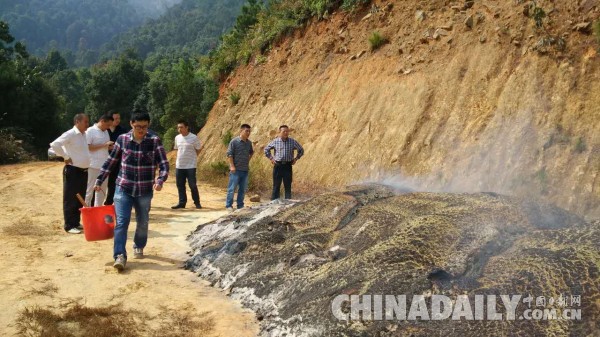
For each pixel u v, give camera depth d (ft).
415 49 41.81
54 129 106.11
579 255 12.04
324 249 17.22
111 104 151.53
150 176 20.53
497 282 12.28
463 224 14.74
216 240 21.80
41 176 49.73
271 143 32.99
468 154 32.83
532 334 10.69
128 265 20.25
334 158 42.22
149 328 14.32
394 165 36.70
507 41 35.29
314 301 13.82
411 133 37.24
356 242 16.76
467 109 35.12
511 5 36.60
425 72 39.52
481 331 11.12
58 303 15.89
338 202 19.97
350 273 14.29
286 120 51.83
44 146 103.71
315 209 20.65
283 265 16.93
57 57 280.92
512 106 32.48
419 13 43.29
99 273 19.04
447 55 38.86
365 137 40.75
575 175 27.66
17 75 98.89
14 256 20.79
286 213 21.38
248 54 69.51
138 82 154.92
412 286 12.79
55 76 214.28
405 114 38.75
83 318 14.73
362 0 50.62
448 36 39.70
